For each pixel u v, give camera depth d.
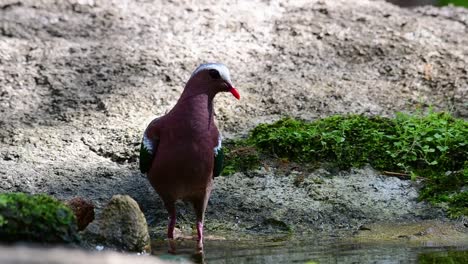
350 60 14.89
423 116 13.13
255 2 16.64
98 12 15.97
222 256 9.26
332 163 11.99
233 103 13.42
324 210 11.07
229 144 12.34
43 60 14.29
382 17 16.33
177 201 11.23
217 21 15.80
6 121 12.77
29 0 16.20
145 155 10.20
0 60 14.20
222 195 11.30
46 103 13.27
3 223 8.17
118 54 14.51
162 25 15.62
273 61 14.73
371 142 12.23
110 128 12.62
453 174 11.72
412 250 9.49
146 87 13.60
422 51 15.14
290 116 13.18
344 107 13.48
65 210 8.49
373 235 10.39
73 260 6.41
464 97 13.95
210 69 10.01
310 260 8.98
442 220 10.88
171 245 9.91
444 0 21.09
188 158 9.90
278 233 10.64
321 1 16.81
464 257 9.05
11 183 11.22
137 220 9.09
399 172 11.93
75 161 11.87
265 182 11.58
